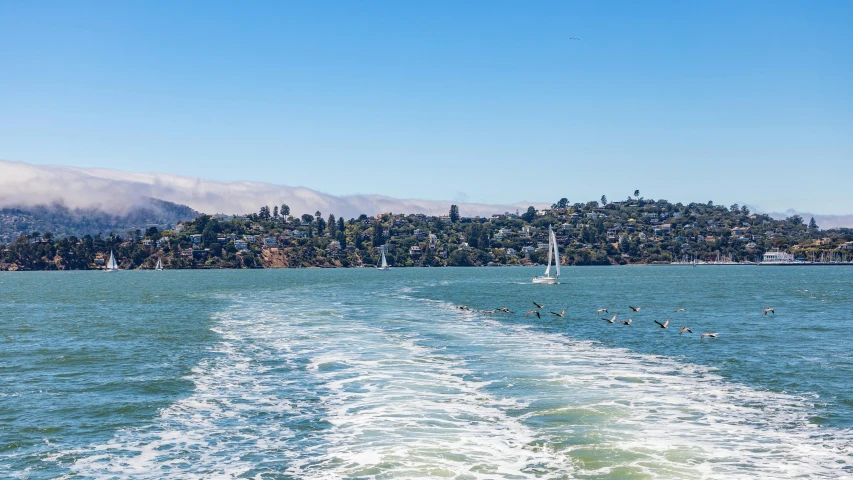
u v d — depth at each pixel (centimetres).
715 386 3225
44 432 2580
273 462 2192
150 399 3059
